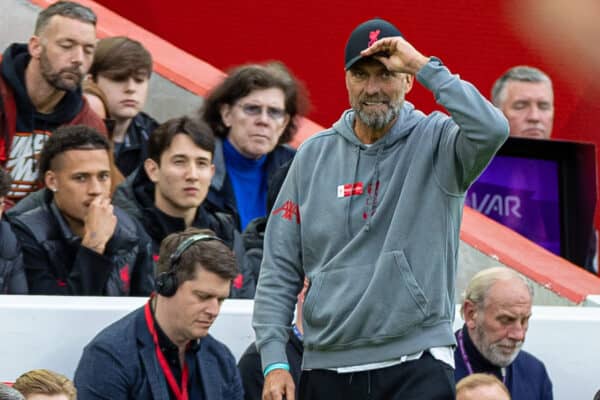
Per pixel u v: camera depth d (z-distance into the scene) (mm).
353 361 14930
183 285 16484
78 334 18359
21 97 23000
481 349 19031
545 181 26578
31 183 23109
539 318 20016
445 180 14820
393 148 15148
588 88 34906
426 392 14602
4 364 18266
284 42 34500
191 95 27047
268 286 15633
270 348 15461
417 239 14773
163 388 16672
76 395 16328
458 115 14297
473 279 19219
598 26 34750
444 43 34875
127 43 24203
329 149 15500
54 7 22969
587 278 25141
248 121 23953
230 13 34438
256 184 24312
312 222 15328
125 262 20469
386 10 34625
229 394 17328
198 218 21859
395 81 14812
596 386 20141
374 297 14727
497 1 34812
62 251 20203
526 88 28875
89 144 20516
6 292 19625
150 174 21594
